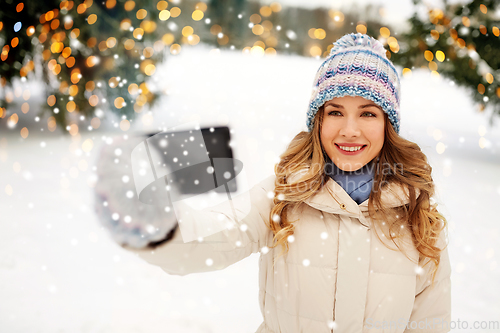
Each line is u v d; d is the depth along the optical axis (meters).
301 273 1.15
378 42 1.26
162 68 7.79
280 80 11.35
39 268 2.76
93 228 3.39
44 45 5.93
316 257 1.14
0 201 3.85
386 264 1.16
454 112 10.67
